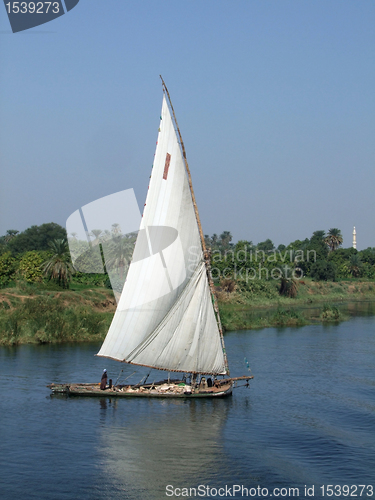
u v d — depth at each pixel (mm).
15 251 152875
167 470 23891
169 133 34969
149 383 38125
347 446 26984
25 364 43719
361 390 37531
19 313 58219
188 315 35312
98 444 26703
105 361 45500
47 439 27172
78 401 33562
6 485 22266
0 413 31078
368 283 149750
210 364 35500
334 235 196750
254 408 33031
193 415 31422
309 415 31812
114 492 21812
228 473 23719
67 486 22281
